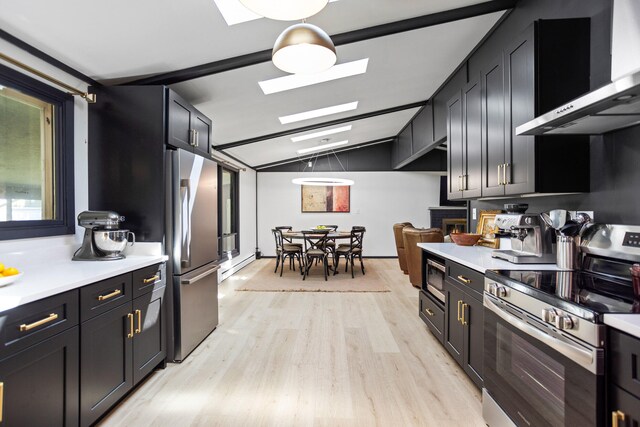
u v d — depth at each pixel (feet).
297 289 15.76
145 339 7.13
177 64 8.45
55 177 7.25
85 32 6.44
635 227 4.96
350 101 14.61
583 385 3.52
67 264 6.66
